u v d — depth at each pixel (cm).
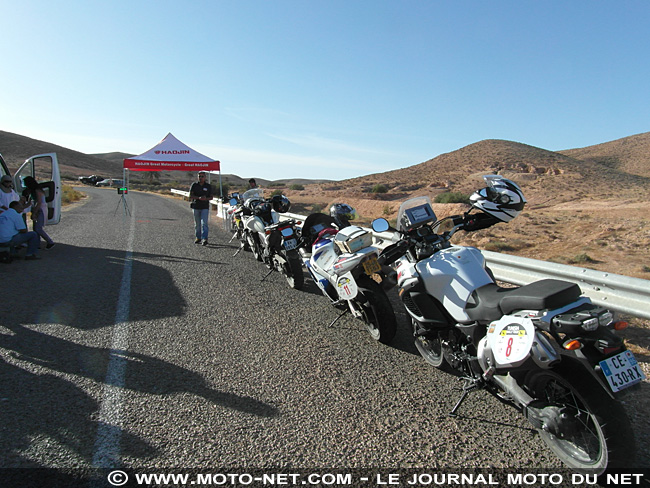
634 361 242
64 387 364
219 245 1156
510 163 10025
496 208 377
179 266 862
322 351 454
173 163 1831
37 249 895
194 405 342
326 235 576
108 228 1466
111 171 16200
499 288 319
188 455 282
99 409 333
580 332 242
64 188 4050
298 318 559
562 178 7994
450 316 352
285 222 704
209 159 1897
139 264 869
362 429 315
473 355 333
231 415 330
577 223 2112
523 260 522
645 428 312
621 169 10919
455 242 1673
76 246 1066
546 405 266
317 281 562
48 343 455
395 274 445
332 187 9844
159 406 339
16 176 1100
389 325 461
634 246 1385
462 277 336
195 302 621
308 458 282
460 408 345
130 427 311
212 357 434
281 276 800
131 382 376
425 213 405
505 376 293
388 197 7294
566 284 265
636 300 408
